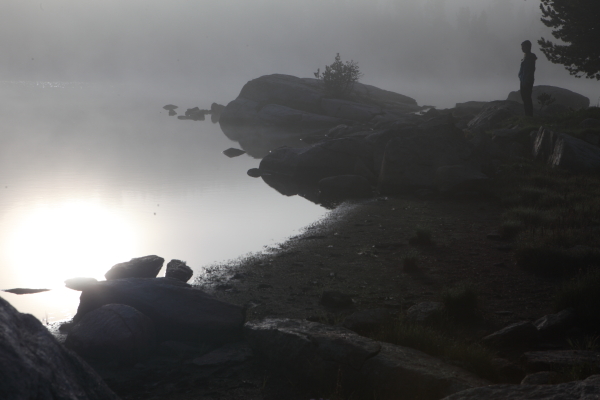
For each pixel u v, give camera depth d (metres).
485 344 6.04
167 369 5.49
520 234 10.62
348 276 8.78
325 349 5.08
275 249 10.48
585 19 24.55
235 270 9.13
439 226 12.10
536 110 30.09
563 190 14.23
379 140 18.88
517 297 7.73
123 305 5.97
